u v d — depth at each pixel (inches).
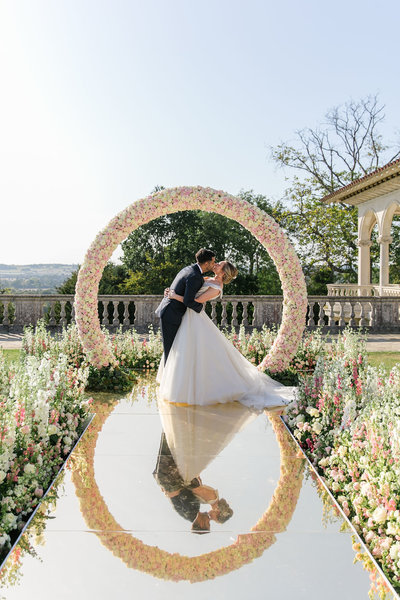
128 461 148.6
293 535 104.4
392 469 105.8
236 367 233.5
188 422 192.5
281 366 272.4
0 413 124.9
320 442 152.4
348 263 1167.6
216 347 225.6
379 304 563.5
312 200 1163.3
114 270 1364.4
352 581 88.0
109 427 185.0
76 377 205.2
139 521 109.9
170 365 227.5
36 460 126.3
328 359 296.5
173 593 84.0
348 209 1140.5
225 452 157.9
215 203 264.7
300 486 130.7
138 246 1374.3
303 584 87.0
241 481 134.0
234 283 1301.7
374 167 1206.3
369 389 167.6
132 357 318.0
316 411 160.9
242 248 1425.9
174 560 94.2
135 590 84.4
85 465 144.6
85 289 259.9
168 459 150.6
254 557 95.4
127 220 262.8
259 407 217.0
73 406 173.8
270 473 140.1
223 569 91.4
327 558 95.7
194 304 219.0
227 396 224.2
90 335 259.6
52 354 260.1
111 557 94.8
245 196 1478.8
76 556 95.2
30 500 118.2
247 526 108.2
